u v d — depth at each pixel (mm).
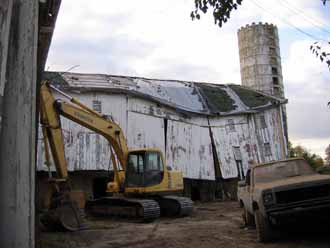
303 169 10281
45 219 12125
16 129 3928
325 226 9445
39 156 21766
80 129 24906
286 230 10203
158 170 17625
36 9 4195
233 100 35156
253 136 34156
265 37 55062
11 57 4020
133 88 28719
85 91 25328
